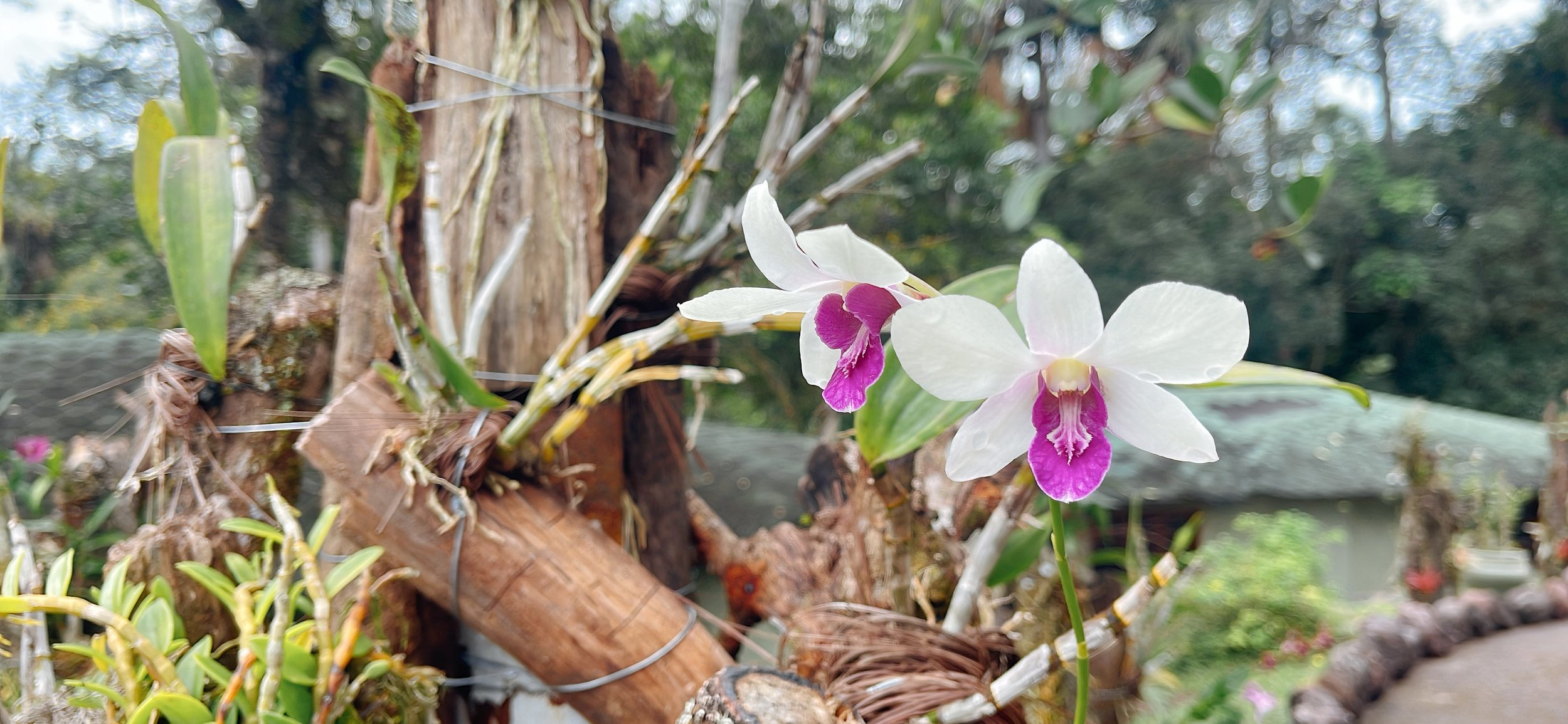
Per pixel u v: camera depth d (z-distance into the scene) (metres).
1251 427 2.14
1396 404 2.46
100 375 1.18
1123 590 0.55
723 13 0.52
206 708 0.34
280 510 0.36
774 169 0.47
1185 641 0.97
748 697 0.33
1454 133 4.38
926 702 0.34
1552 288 3.92
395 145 0.35
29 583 0.39
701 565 0.53
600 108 0.46
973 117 2.11
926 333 0.23
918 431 0.36
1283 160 3.98
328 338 0.46
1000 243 2.26
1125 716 0.49
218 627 0.41
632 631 0.38
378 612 0.40
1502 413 3.87
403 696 0.38
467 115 0.44
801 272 0.27
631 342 0.38
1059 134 0.57
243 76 1.78
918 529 0.44
